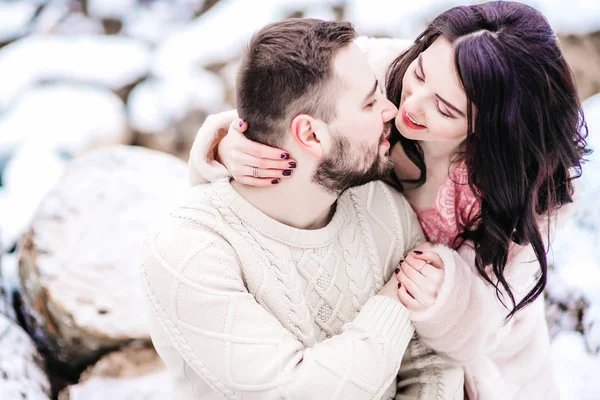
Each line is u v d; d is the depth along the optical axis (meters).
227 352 1.02
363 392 1.03
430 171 1.27
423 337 1.19
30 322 1.86
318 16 2.95
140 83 2.83
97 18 3.08
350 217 1.18
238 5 3.04
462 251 1.27
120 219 1.96
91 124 2.60
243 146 1.07
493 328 1.22
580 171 1.24
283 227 1.10
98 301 1.77
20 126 2.59
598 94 2.45
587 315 1.86
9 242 2.18
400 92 1.20
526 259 1.27
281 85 1.01
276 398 1.00
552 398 1.52
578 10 2.84
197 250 1.05
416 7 2.93
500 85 1.03
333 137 1.04
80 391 1.68
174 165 2.18
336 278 1.14
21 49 2.88
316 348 1.05
